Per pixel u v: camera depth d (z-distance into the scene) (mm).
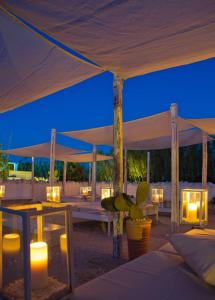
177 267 2039
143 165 14961
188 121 6070
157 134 8188
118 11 2209
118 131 4039
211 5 2100
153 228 6355
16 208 1595
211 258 1774
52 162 9047
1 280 1516
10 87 4105
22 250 1462
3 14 2414
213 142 13859
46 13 2266
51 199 7617
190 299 1538
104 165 16453
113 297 1586
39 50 3043
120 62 3396
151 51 3029
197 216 3980
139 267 2061
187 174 14180
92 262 3781
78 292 1669
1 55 3113
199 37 2668
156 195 7699
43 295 1490
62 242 1646
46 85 4074
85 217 6246
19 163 20266
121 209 3766
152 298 1558
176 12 2209
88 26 2461
